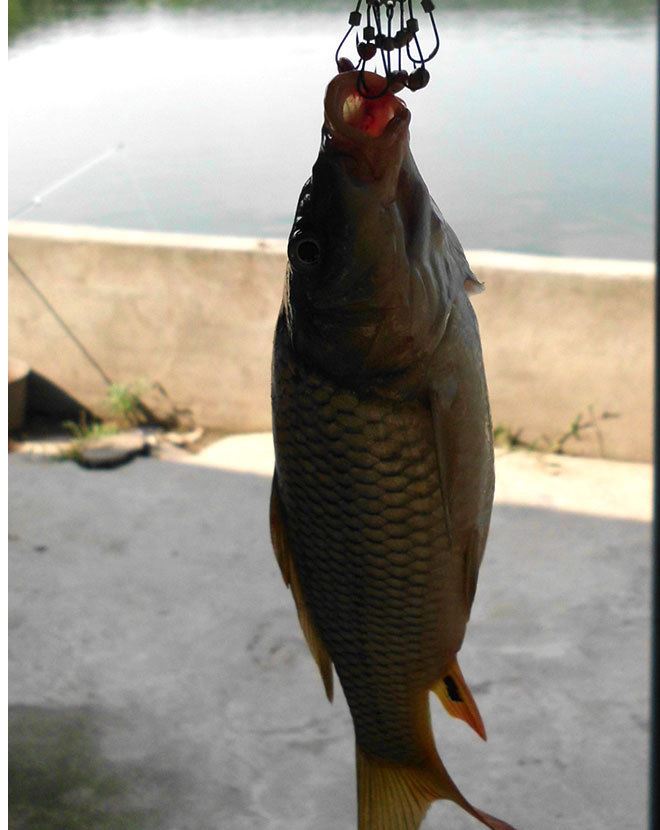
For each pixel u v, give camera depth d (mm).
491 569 1365
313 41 6004
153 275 1798
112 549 1448
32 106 4590
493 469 411
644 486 1582
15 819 991
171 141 4102
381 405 378
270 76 5254
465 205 3650
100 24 6414
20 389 1824
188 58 5656
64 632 1266
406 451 383
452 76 5324
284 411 399
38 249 1829
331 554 407
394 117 350
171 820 990
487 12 6844
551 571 1359
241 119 4473
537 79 5230
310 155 3982
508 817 974
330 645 430
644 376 1626
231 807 1001
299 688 1157
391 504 390
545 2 7086
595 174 3912
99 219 3250
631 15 6609
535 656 1191
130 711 1131
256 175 3727
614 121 4535
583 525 1470
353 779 1027
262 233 3229
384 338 366
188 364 1828
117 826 983
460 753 1054
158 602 1324
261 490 1618
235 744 1079
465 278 399
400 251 358
